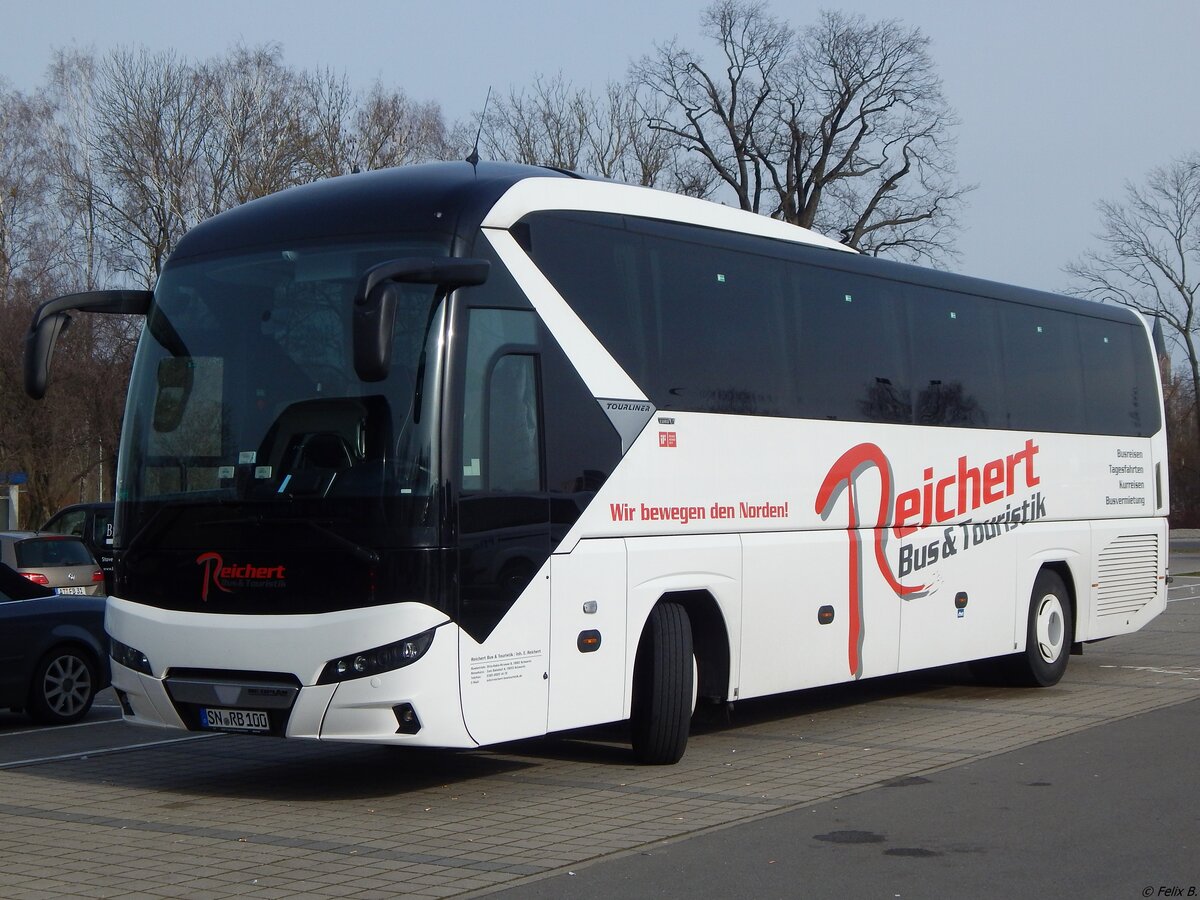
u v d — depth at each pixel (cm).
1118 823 806
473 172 921
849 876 689
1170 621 2322
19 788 955
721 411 1049
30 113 4650
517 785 946
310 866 718
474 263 849
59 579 1991
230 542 859
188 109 4203
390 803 889
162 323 933
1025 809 847
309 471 845
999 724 1209
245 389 882
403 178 920
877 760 1031
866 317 1227
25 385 888
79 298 923
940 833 783
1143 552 1622
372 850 754
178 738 1197
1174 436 6394
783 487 1105
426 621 813
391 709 815
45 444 3819
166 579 884
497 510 858
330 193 925
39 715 1286
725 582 1038
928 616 1273
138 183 4122
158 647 876
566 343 925
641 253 1004
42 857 744
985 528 1358
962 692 1441
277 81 4256
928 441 1285
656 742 998
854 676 1176
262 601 845
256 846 766
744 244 1105
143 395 927
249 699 845
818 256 1187
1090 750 1062
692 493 1013
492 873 700
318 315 873
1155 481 1655
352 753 1095
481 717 839
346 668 814
